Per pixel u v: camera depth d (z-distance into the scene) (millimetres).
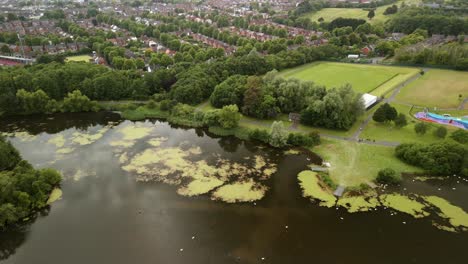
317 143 139875
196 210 103812
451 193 110188
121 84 186000
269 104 160000
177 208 104562
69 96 173000
